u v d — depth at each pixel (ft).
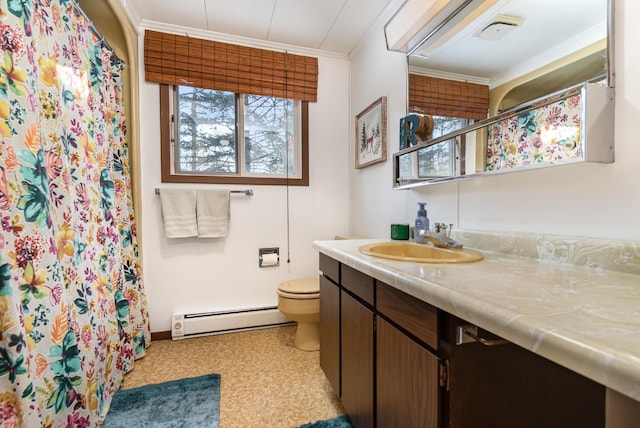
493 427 2.31
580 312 1.60
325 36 7.27
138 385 5.12
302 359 6.02
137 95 6.61
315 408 4.52
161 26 6.79
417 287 2.33
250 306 7.60
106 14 5.67
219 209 7.12
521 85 3.37
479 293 1.95
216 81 7.14
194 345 6.65
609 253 2.58
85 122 4.38
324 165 8.13
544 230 3.20
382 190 6.58
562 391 2.23
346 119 8.30
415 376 2.52
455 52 4.32
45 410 3.16
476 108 3.96
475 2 4.00
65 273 3.68
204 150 7.40
